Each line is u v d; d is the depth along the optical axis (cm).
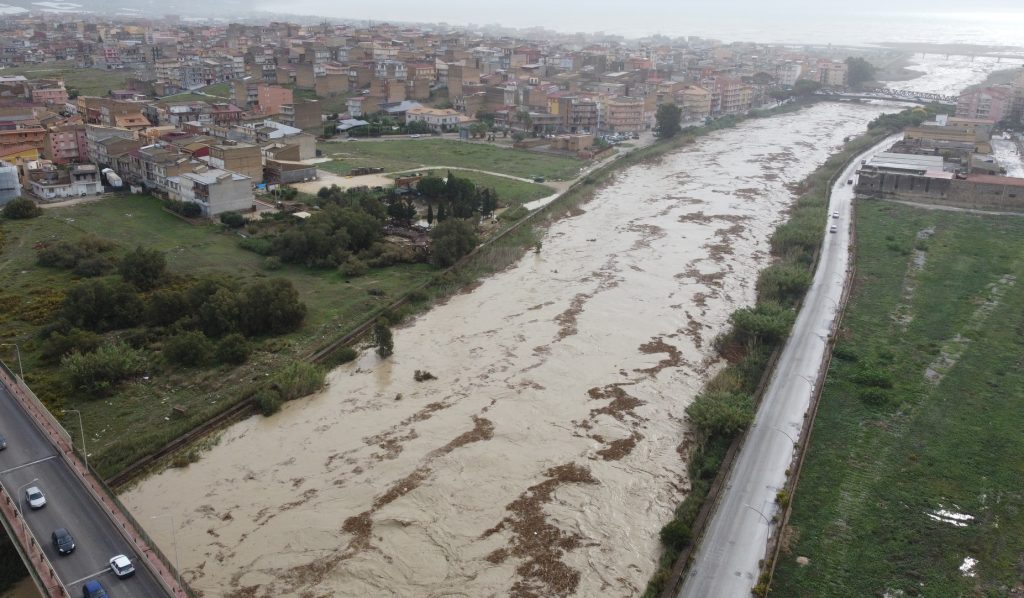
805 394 9769
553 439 9019
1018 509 7594
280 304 11456
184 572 6925
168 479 8238
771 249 15638
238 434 9100
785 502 7519
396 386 10238
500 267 14512
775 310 11656
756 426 9038
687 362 10894
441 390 10125
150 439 8675
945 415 9306
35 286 12550
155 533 7412
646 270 14400
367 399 9912
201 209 16312
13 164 18238
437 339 11619
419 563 7075
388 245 14912
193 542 7306
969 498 7775
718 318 12331
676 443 8994
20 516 6344
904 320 12038
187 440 8844
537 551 7250
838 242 15788
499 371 10619
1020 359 10725
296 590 6756
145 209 16788
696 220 17600
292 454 8719
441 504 7869
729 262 14838
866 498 7775
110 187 18212
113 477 8069
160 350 10750
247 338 11294
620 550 7275
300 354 10894
